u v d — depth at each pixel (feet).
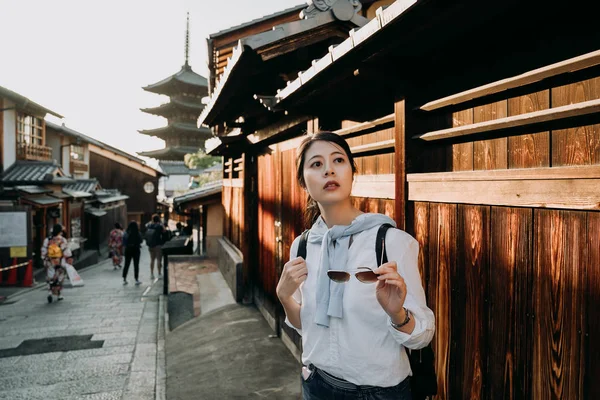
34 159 59.67
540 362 5.06
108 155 107.86
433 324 3.87
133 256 39.78
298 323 4.67
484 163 6.39
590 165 4.42
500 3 4.93
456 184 6.52
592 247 4.45
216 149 31.37
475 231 6.20
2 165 51.96
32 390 15.39
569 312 4.70
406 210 7.86
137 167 112.57
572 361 4.65
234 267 24.80
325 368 4.26
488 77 6.36
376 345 3.97
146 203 113.80
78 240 63.36
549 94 5.31
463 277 6.44
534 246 5.18
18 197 45.93
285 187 17.21
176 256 42.78
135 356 18.88
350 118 11.45
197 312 23.82
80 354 19.47
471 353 6.25
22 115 57.72
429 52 6.97
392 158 9.14
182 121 153.28
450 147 7.22
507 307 5.58
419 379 5.01
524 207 5.33
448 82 7.25
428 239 7.34
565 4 4.85
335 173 4.22
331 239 4.31
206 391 13.61
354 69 7.63
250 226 23.82
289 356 15.69
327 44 13.75
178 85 145.18
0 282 37.73
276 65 14.16
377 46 6.73
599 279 4.36
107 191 97.09
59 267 32.12
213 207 43.06
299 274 4.30
